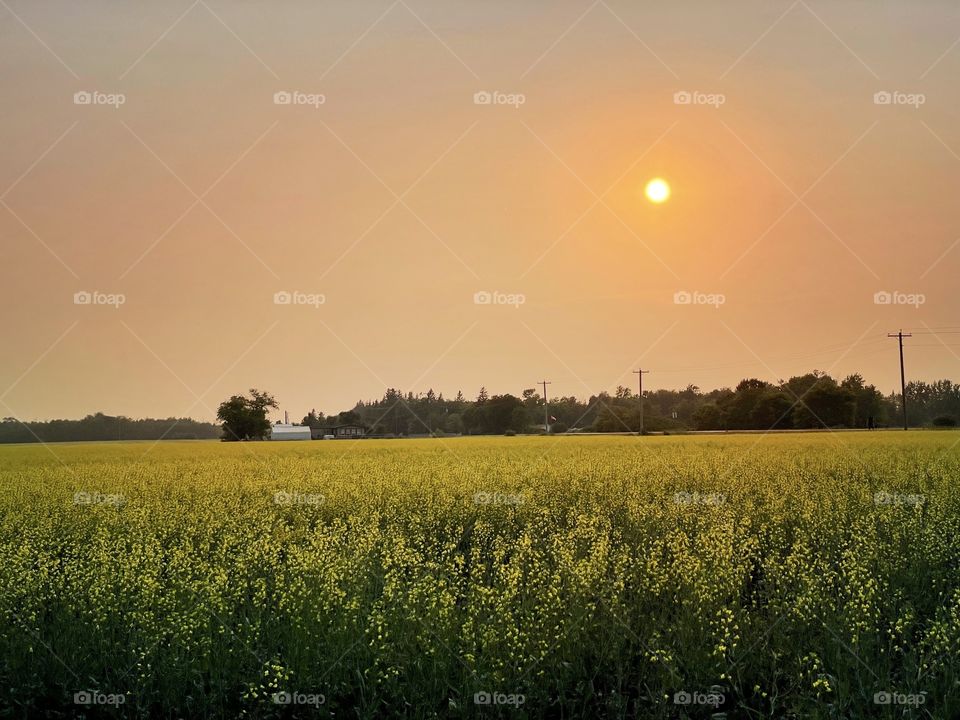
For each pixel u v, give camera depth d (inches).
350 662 310.5
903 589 375.9
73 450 1863.9
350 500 708.0
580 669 311.9
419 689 300.4
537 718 293.6
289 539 506.6
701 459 1083.9
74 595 362.0
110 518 602.5
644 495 694.5
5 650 331.3
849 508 591.5
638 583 372.5
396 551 408.2
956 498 632.4
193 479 931.3
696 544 437.1
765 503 624.1
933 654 304.5
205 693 311.6
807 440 1739.7
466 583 399.9
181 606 350.9
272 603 362.0
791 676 301.9
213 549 495.2
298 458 1312.7
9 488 850.1
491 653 305.7
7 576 395.2
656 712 291.9
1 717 311.3
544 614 327.6
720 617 330.3
